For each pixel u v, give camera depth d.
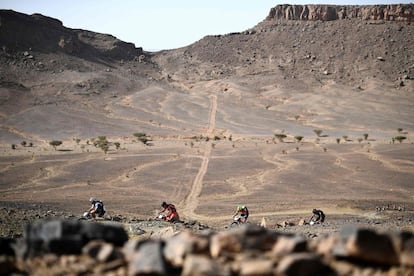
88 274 12.34
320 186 105.00
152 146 175.38
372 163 135.12
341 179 113.25
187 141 191.00
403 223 40.00
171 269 12.26
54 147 172.88
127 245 13.42
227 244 12.61
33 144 183.50
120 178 116.00
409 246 12.19
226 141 189.12
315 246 13.23
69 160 141.50
